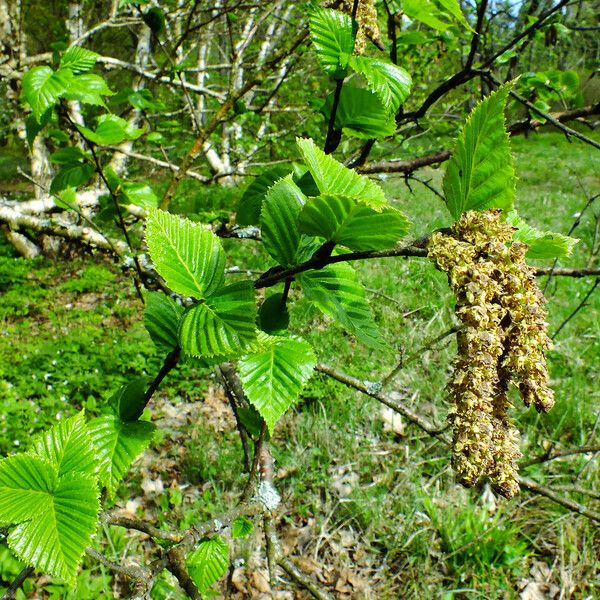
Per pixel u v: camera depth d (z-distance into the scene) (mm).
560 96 2408
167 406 4906
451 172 872
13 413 4625
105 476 1021
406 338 5320
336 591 3299
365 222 831
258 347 872
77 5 6289
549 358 5180
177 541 1201
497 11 3033
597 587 3217
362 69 1034
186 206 9219
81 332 6055
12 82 6270
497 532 3357
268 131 6750
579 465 3844
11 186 13430
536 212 10328
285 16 4645
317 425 4305
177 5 3822
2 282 7363
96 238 3287
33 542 746
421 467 4027
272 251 1045
